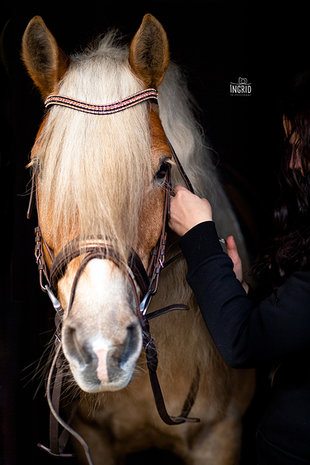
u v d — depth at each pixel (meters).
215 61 2.79
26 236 2.27
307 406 1.10
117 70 1.26
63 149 1.17
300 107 1.12
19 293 2.28
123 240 1.16
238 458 1.71
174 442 1.65
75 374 1.07
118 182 1.15
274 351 1.06
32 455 2.16
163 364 1.54
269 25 2.85
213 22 2.80
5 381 2.30
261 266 1.59
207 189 1.62
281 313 1.05
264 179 2.64
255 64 2.85
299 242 1.11
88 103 1.20
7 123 2.59
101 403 1.59
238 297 1.15
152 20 1.29
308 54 2.79
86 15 2.65
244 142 2.70
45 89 1.34
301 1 2.83
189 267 1.21
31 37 1.31
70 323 1.08
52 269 1.23
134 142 1.19
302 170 1.13
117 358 1.05
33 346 2.24
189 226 1.26
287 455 1.12
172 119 1.47
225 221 1.73
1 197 2.71
